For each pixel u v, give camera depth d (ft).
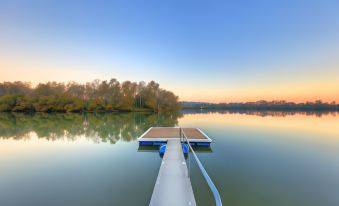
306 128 43.57
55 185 13.85
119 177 15.34
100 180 14.71
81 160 19.65
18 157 20.71
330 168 17.39
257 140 29.63
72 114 93.71
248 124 52.03
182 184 11.46
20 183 14.19
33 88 124.67
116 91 125.59
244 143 27.58
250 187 13.55
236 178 15.11
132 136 33.27
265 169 17.12
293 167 17.66
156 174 15.98
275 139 30.50
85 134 34.94
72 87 129.90
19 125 46.52
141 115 92.38
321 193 12.73
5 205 11.13
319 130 40.63
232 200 11.76
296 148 24.85
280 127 45.44
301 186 13.75
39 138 30.91
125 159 20.04
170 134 28.91
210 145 25.82
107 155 21.49
